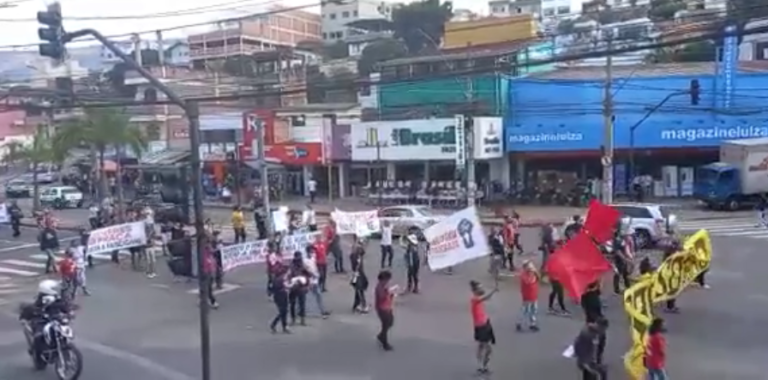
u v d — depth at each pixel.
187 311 23.31
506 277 27.03
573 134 47.84
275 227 32.69
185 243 28.25
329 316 22.02
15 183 69.12
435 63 49.12
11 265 34.09
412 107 52.06
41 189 61.12
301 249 25.70
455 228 23.38
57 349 16.80
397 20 95.56
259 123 46.34
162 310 23.55
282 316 20.48
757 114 47.19
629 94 47.84
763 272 26.69
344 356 18.09
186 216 38.97
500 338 19.14
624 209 32.25
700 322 20.22
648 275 16.50
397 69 52.41
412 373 16.67
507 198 49.44
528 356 17.61
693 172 48.94
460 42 57.94
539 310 21.83
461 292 24.78
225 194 56.56
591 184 47.78
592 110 47.88
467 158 47.91
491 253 27.09
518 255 31.16
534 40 47.19
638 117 47.59
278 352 18.61
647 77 48.06
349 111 59.00
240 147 57.62
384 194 51.25
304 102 65.00
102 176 52.81
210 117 60.47
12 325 22.67
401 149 50.59
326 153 54.81
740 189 44.12
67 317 17.25
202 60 90.88
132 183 61.72
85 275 28.98
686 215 42.78
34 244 40.09
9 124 74.81
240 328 21.05
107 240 29.41
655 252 30.97
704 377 15.88
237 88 61.34
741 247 32.16
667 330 19.45
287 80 62.12
